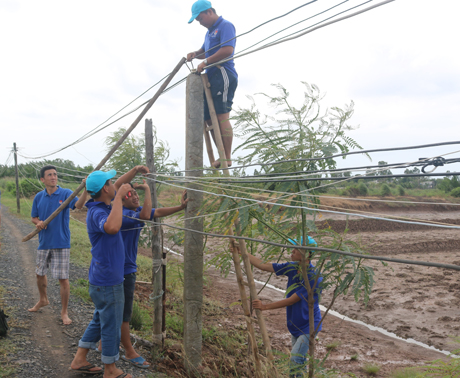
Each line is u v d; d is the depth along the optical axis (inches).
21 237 456.1
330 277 131.7
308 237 140.8
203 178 134.6
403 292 392.2
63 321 191.8
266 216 132.6
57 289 248.4
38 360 149.9
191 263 166.1
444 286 413.7
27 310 200.8
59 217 190.9
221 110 162.9
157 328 182.9
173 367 173.0
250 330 153.6
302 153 120.5
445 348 266.1
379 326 309.4
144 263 401.4
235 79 161.8
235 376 183.2
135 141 381.7
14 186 1063.0
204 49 173.8
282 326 291.7
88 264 343.0
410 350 260.7
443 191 1314.0
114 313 134.6
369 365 222.8
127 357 162.6
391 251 605.9
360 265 122.3
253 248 186.1
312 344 138.6
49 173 193.2
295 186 121.7
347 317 329.7
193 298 167.0
